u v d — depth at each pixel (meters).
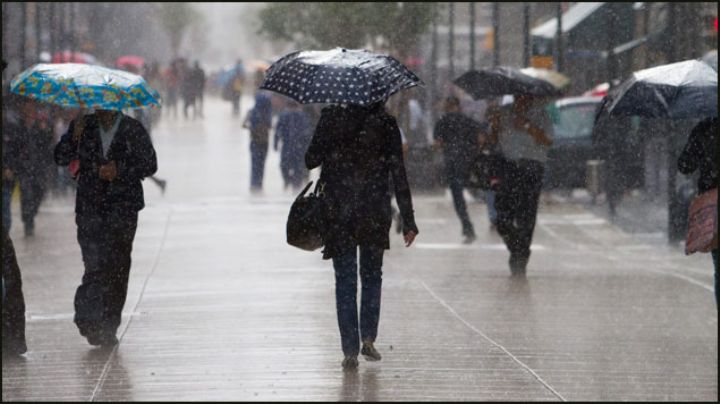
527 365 23.58
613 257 44.88
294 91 22.59
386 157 22.83
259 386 21.39
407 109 72.38
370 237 22.77
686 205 47.84
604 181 63.38
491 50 118.56
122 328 27.59
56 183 65.69
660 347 25.75
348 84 22.44
